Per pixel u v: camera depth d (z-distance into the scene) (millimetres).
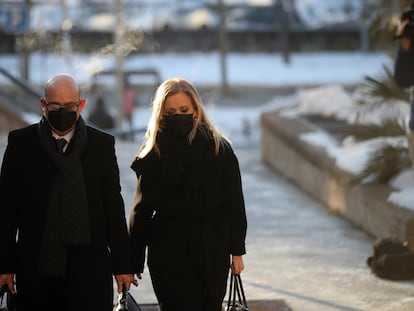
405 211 17844
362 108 25844
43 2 79250
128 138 46156
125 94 63000
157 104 10852
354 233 20594
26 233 10227
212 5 100188
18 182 10266
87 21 82938
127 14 84250
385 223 18734
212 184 10734
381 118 23625
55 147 10203
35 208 10156
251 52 100188
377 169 20688
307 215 22984
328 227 21391
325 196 24125
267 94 81625
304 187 26734
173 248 10773
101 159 10305
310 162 25844
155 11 95375
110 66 68188
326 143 25688
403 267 16266
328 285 16047
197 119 10852
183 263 10781
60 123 10031
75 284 10188
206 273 10734
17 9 76750
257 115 72312
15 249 10406
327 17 105250
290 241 19875
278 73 90375
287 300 15078
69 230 10094
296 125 29641
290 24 103312
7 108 39250
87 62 62062
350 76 87750
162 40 94562
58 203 10125
